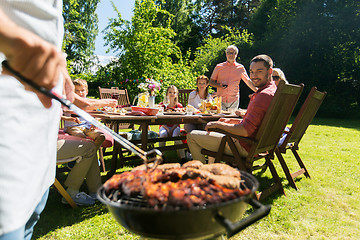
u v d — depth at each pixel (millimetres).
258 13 19859
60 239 1960
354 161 4449
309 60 15234
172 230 941
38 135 977
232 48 5074
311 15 14711
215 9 28859
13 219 857
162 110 3561
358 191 3102
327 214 2506
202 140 2846
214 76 5402
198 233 966
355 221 2387
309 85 15094
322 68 14750
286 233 2145
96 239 1979
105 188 1087
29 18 857
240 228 1052
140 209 893
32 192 948
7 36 597
